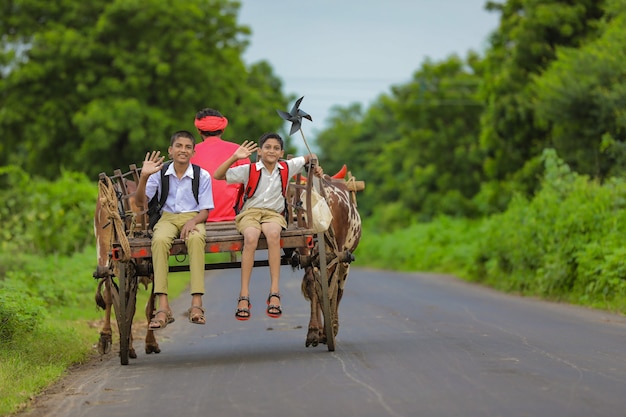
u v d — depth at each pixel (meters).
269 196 12.12
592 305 19.78
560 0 32.66
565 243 22.42
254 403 9.02
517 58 32.69
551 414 8.14
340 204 13.91
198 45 46.41
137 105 43.31
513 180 33.34
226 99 48.69
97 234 13.72
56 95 45.50
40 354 12.68
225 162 11.95
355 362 11.43
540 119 30.72
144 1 44.03
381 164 74.62
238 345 14.20
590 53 27.25
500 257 27.23
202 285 11.68
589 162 27.52
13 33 46.72
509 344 12.89
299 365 11.38
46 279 21.08
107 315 13.66
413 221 56.06
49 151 46.25
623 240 20.83
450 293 24.89
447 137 55.31
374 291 25.77
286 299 23.02
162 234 11.80
